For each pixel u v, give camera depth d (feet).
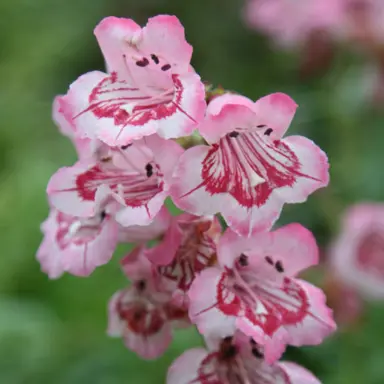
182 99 0.88
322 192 1.55
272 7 1.70
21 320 1.38
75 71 2.27
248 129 0.90
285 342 0.89
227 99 0.91
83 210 0.92
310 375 0.93
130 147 0.92
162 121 0.88
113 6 2.31
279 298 0.92
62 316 1.41
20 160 1.78
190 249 0.93
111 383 1.31
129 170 0.93
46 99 2.16
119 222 0.89
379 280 1.33
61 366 1.34
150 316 0.97
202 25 2.26
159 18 0.90
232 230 0.90
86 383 1.32
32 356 1.35
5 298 1.43
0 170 1.84
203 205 0.88
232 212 0.89
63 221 0.96
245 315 0.89
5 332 1.37
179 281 0.93
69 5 2.31
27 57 2.20
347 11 1.53
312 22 1.56
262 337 0.88
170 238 0.92
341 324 1.33
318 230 1.57
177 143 0.91
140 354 0.97
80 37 2.27
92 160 0.93
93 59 2.28
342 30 1.54
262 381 0.93
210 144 0.89
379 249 1.35
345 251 1.33
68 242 0.95
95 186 0.93
